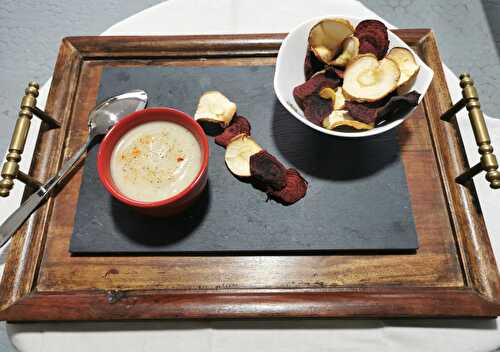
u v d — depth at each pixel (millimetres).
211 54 747
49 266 588
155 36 758
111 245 592
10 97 1162
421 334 561
